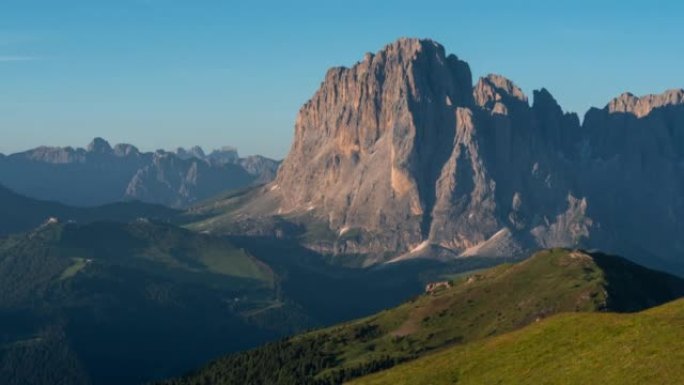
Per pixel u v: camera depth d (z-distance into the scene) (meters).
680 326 151.50
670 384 132.75
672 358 140.25
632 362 144.50
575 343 163.88
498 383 163.25
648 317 161.62
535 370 160.62
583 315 176.12
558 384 149.38
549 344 169.25
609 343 156.38
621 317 168.38
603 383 142.12
